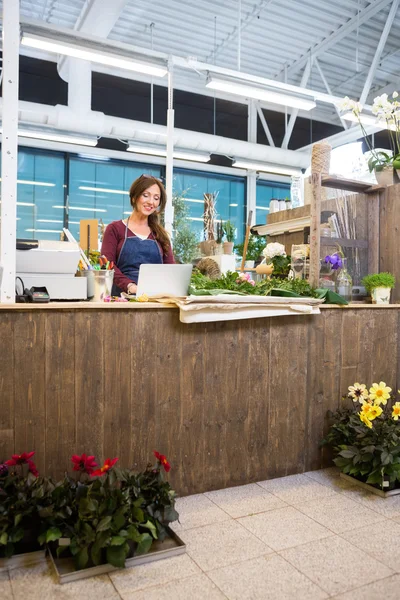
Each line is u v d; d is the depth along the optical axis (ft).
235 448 8.49
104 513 6.01
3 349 6.70
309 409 9.28
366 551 6.51
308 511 7.63
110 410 7.39
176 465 7.95
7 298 8.21
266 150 31.35
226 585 5.73
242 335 8.48
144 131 28.04
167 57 17.81
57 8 23.88
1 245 8.21
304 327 9.17
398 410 9.04
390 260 11.44
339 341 9.61
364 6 24.02
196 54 28.96
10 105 9.29
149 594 5.55
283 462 9.00
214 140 29.76
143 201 9.93
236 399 8.46
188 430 8.03
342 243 11.23
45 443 6.97
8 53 9.29
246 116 36.40
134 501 6.34
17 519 5.89
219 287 9.15
